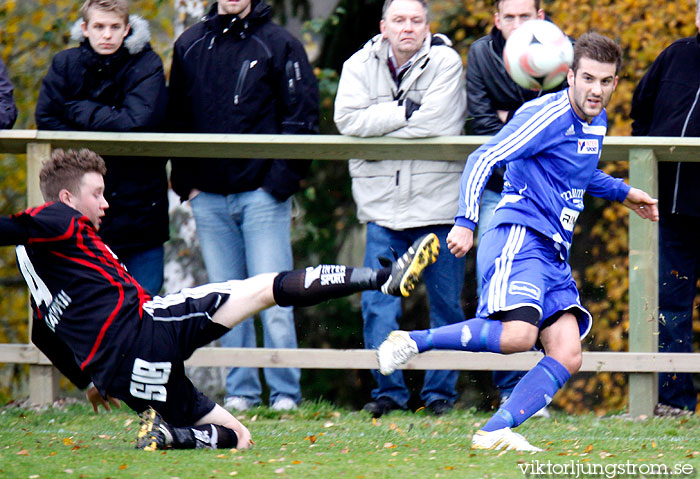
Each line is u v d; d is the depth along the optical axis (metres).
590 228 39.31
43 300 15.03
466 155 21.52
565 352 15.51
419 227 22.05
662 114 22.27
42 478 12.24
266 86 22.12
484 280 15.73
